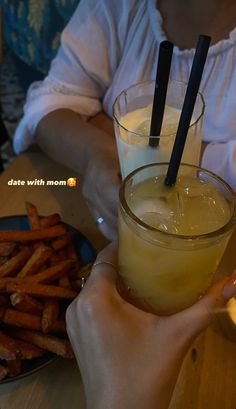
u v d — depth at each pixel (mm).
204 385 299
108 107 563
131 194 255
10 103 1166
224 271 364
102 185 401
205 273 245
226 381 302
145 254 233
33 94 551
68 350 299
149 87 366
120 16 517
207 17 475
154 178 264
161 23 492
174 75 495
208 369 307
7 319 305
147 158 322
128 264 251
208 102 497
